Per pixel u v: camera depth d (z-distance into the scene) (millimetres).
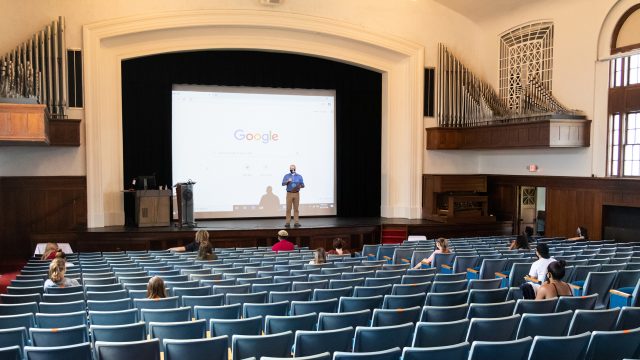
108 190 15766
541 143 14797
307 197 18391
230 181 17578
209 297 6332
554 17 15734
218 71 17312
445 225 16859
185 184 15273
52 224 15078
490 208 18422
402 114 18141
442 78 17797
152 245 14742
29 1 14625
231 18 16078
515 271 8328
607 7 14188
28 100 11133
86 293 7074
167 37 16078
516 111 15828
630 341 4441
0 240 14648
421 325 4836
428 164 18094
